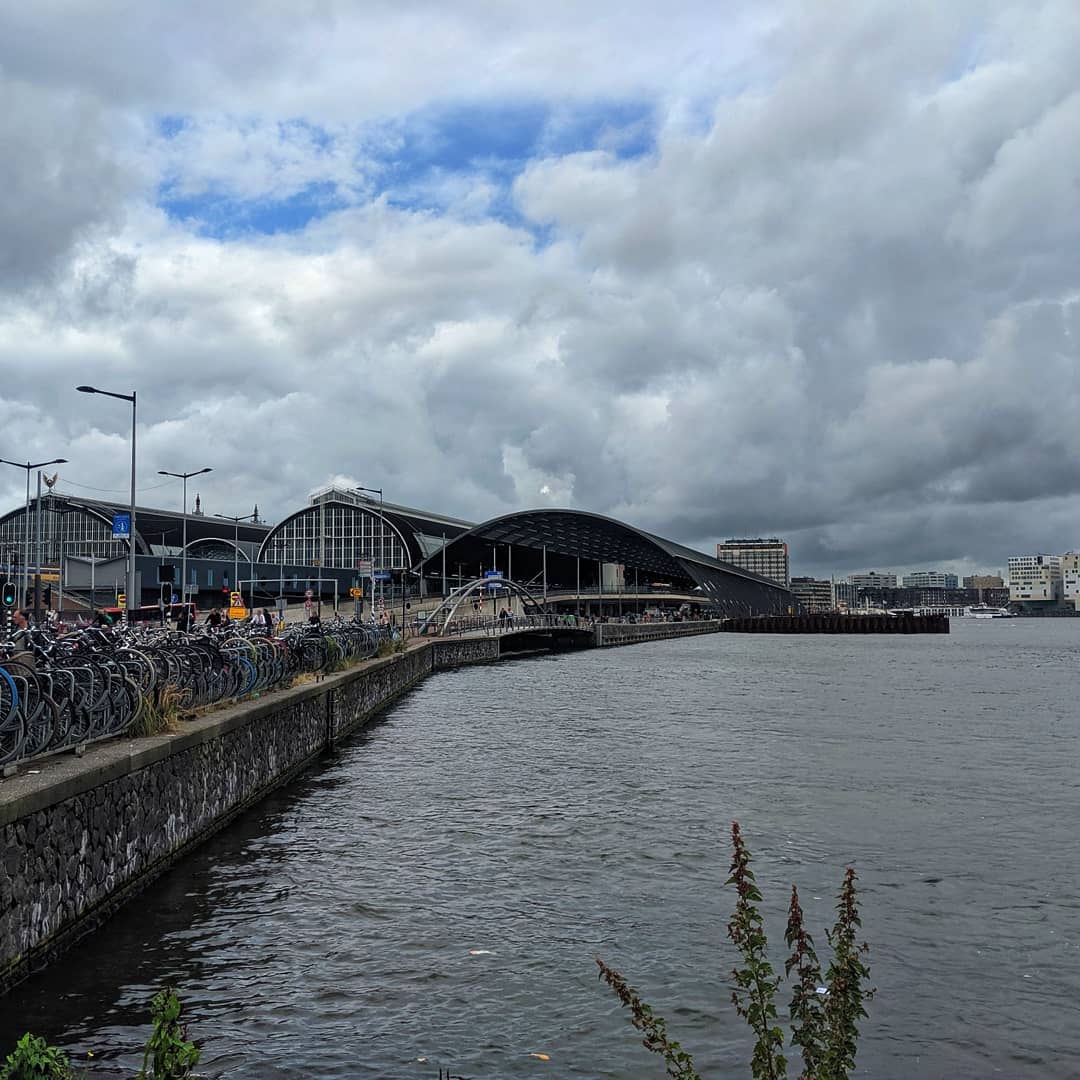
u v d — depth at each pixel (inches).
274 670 906.1
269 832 676.7
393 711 1535.4
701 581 6205.7
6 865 376.5
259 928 481.4
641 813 759.7
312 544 4771.2
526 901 534.9
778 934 493.7
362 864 600.1
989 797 840.9
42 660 485.4
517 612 4840.1
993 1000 421.4
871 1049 376.8
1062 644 5315.0
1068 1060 369.1
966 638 6397.6
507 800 804.6
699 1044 371.6
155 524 5002.5
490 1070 347.9
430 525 5595.5
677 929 494.9
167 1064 203.3
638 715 1501.0
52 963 418.3
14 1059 210.1
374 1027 378.9
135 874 515.8
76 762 471.5
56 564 4505.4
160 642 699.4
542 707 1620.3
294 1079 337.7
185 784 594.9
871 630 7071.9
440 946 464.8
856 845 671.1
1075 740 1224.8
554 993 414.3
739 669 2783.0
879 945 483.5
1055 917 524.7
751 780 911.7
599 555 6087.6
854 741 1205.1
